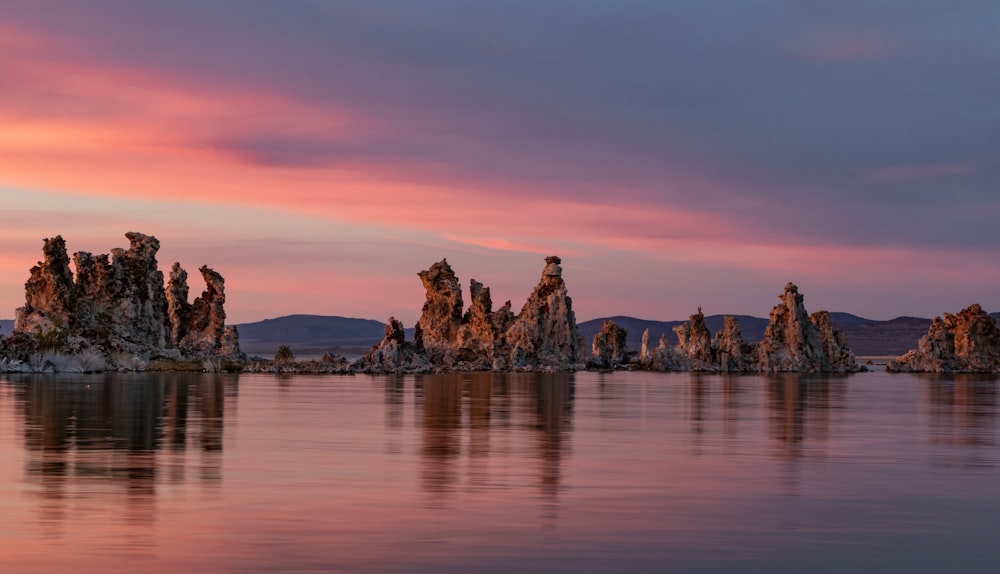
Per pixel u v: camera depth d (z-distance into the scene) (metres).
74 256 148.62
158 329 153.38
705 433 47.56
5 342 132.38
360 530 23.36
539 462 35.53
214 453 37.25
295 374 155.25
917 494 29.00
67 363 136.75
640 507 26.56
